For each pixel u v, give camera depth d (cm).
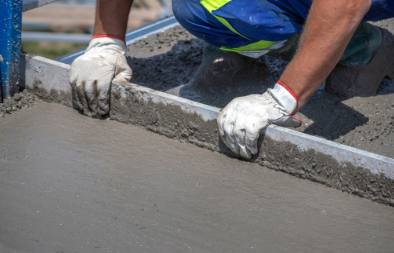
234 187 186
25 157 197
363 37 243
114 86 224
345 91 256
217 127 204
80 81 223
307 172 192
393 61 261
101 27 239
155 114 219
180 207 173
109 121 233
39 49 688
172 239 157
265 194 183
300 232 163
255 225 166
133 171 193
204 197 179
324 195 184
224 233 161
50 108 241
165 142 217
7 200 171
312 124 237
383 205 179
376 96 259
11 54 233
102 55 230
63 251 148
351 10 168
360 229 166
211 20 223
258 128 189
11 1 221
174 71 287
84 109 234
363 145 222
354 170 180
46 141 210
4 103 236
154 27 354
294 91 189
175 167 198
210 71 262
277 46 235
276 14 213
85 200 173
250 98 198
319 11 173
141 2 605
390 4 222
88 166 194
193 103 207
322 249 155
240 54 261
